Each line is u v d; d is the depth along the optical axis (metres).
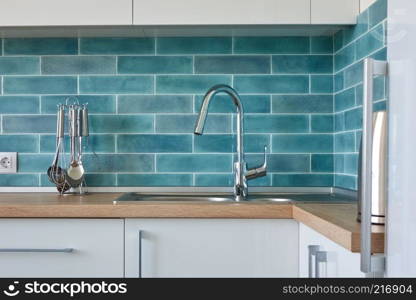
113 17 2.04
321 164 2.33
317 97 2.33
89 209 1.73
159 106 2.32
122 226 1.75
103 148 2.32
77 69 2.32
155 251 1.75
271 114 2.33
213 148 2.32
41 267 1.75
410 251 0.91
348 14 2.04
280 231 1.75
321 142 2.33
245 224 1.75
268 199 2.07
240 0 2.04
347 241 1.11
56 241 1.75
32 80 2.32
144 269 1.75
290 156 2.33
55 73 2.32
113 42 2.32
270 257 1.75
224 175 2.32
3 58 2.31
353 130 2.04
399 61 0.96
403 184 0.94
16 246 1.75
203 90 2.32
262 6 2.04
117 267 1.75
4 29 2.11
